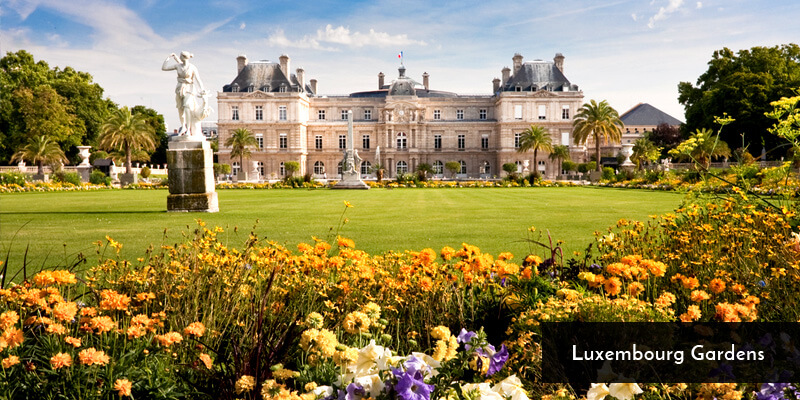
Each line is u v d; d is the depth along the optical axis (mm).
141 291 5156
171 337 3318
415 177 58031
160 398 3184
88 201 29875
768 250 6355
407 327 4879
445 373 2725
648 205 24641
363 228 15680
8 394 2975
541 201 28094
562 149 85312
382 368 2574
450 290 5266
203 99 22219
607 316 3682
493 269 5406
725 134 61188
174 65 21891
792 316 4672
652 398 3162
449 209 22719
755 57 62812
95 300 4969
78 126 74000
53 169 61781
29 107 64875
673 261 6754
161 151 103625
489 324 5020
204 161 21891
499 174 96250
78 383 3043
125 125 65000
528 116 95000
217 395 3133
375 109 100938
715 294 5141
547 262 6145
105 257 10430
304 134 97938
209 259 5754
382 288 5227
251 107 95125
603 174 64438
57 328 3285
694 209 9234
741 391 2932
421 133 98062
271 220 18406
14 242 12852
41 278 3953
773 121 55812
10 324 3146
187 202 21922
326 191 45094
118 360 3383
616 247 7340
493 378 3598
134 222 17797
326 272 5539
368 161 98688
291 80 100938
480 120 99438
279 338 3475
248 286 5211
